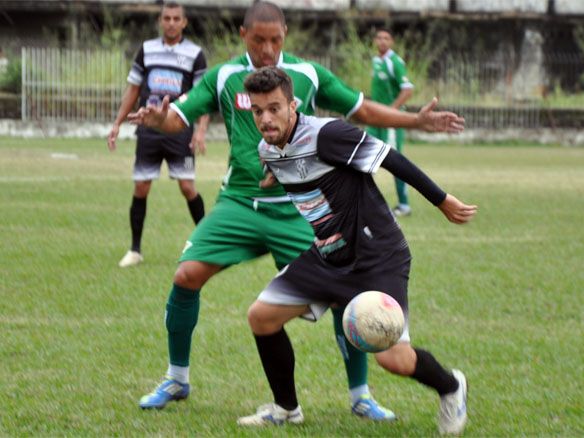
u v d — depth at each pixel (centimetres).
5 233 2056
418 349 873
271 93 867
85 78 5328
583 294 1571
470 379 1098
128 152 4300
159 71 1797
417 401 1021
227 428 908
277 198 993
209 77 1024
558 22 6494
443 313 1427
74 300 1458
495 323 1371
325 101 1030
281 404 933
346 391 1055
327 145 876
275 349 918
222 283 1605
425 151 5056
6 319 1338
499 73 6141
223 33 6106
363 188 887
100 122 5244
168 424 919
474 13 6366
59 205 2516
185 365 995
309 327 1336
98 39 6034
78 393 1019
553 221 2445
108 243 1966
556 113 5828
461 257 1888
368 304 825
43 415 941
